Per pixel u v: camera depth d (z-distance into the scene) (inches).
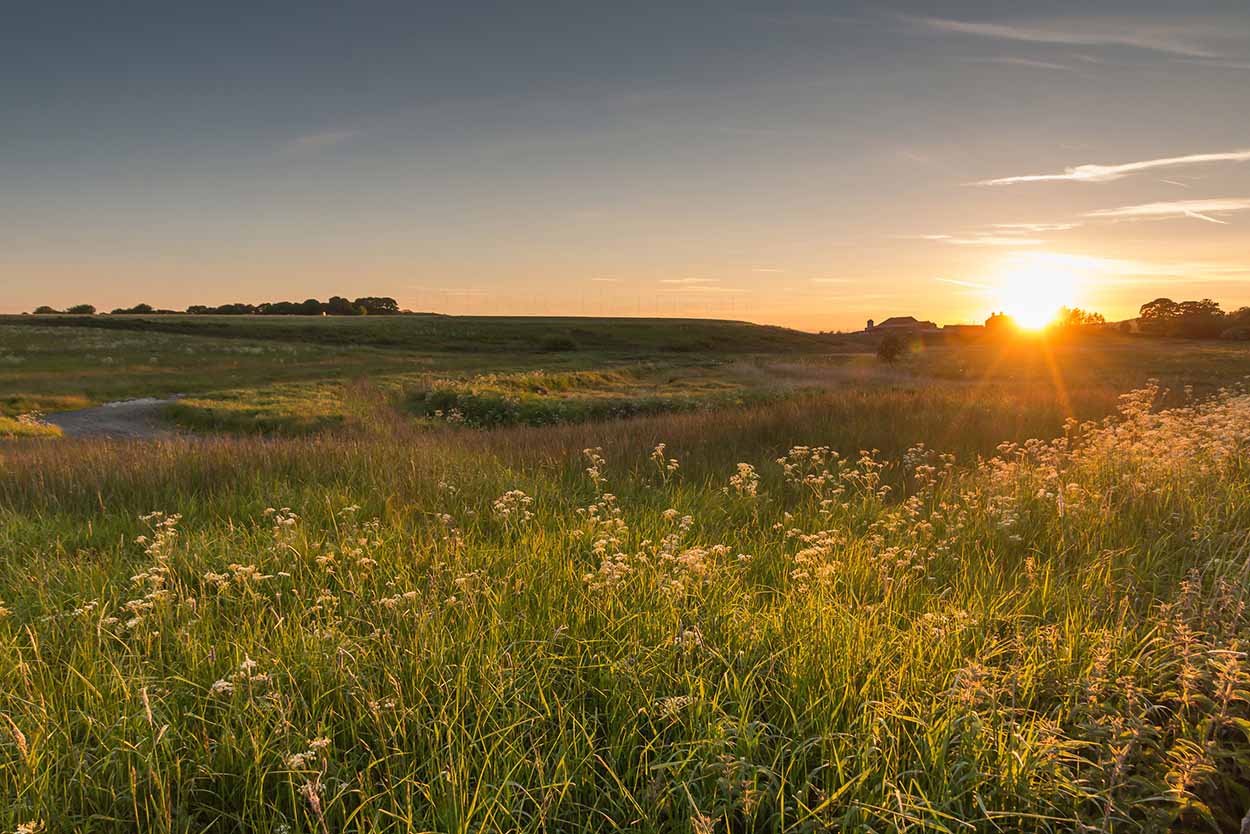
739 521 263.6
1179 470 277.6
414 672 130.8
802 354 4183.1
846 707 120.2
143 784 105.7
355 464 357.7
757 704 126.0
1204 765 98.4
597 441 518.9
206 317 4288.9
